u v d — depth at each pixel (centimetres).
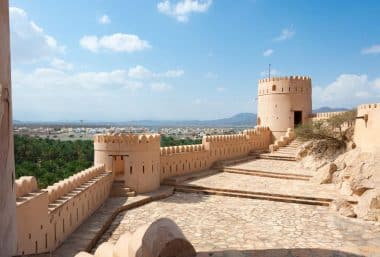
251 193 2300
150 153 2403
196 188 2505
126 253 540
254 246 1327
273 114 4522
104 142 2294
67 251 1257
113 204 1998
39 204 1120
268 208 1977
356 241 1340
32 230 1061
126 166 2284
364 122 2600
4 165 481
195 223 1689
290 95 4438
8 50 504
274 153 3919
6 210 488
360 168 2125
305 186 2456
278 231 1529
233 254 593
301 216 1784
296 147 4003
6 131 491
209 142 3341
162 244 477
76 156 6738
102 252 633
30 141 7450
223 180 2750
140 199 2134
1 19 468
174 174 2848
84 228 1540
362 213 1727
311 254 803
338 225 1595
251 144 4109
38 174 4481
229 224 1662
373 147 2339
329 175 2545
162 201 2200
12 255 512
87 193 1708
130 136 2289
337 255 845
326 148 3241
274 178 2845
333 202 1953
